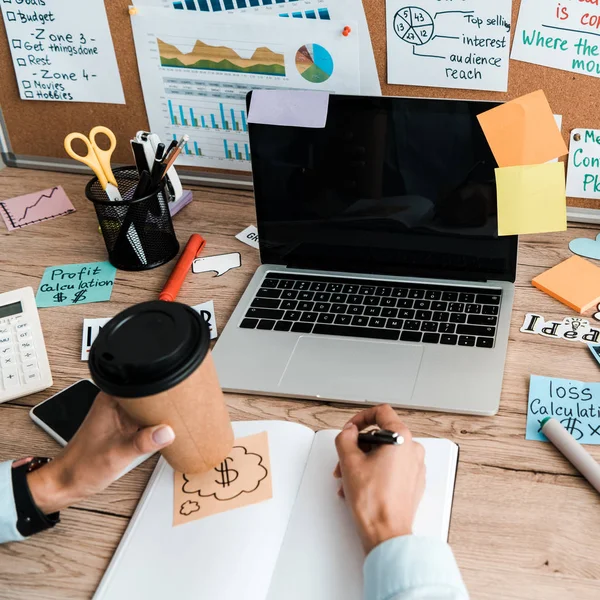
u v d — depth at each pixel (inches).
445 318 32.4
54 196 45.6
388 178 33.6
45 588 23.7
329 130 33.5
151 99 43.9
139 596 22.9
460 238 33.8
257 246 39.5
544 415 28.0
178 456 24.9
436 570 20.4
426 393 28.8
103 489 25.0
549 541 23.5
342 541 23.6
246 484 26.0
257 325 33.2
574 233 38.2
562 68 35.6
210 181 45.6
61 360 33.1
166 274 38.2
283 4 38.4
